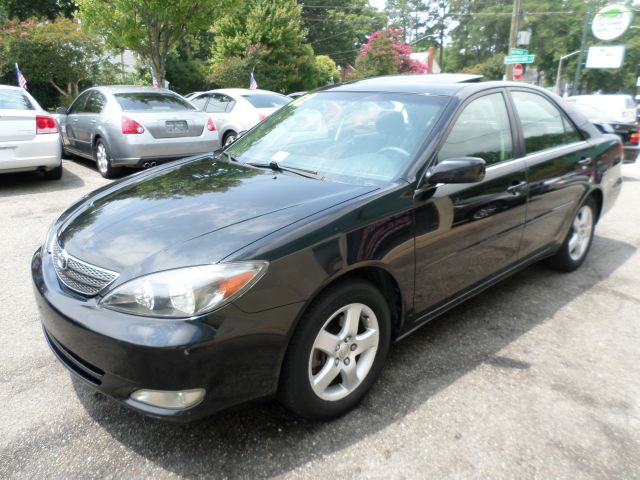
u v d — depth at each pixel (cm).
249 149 337
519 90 354
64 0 2903
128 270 199
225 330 188
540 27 5056
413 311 269
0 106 658
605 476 210
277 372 205
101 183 741
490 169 305
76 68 1938
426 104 298
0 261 426
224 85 2592
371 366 248
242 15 2759
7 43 1825
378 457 216
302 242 207
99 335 191
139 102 769
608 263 463
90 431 227
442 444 225
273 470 207
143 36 1466
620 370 289
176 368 184
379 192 244
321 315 214
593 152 406
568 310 363
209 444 221
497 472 210
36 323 323
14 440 221
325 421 236
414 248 253
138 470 206
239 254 195
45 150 675
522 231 337
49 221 543
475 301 375
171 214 233
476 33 5966
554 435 233
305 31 3133
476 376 278
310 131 323
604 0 4662
